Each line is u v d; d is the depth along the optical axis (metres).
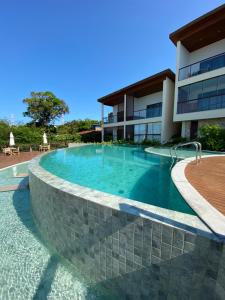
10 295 2.38
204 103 13.03
